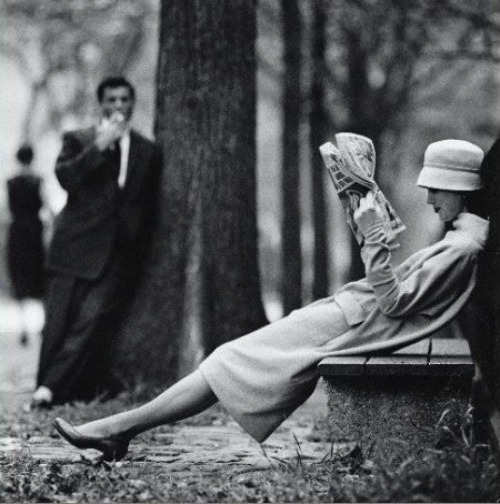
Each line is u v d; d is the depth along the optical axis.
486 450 5.84
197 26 10.20
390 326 6.25
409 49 16.28
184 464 6.82
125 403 9.54
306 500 5.36
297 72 15.23
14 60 21.89
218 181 10.22
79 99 20.89
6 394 10.91
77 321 10.01
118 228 10.14
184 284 10.17
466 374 5.93
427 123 21.30
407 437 6.11
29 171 16.81
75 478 6.03
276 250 31.12
